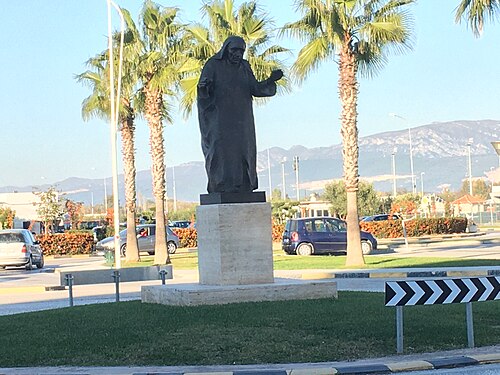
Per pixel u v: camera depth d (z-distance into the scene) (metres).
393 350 10.84
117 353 10.77
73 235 46.94
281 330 11.75
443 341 11.34
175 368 10.05
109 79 33.66
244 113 14.98
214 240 14.75
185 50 32.50
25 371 10.02
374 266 26.02
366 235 35.81
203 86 14.75
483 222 84.38
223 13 31.19
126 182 35.56
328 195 72.50
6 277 30.34
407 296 10.77
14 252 33.84
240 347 10.93
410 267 25.03
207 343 11.13
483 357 10.41
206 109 14.96
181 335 11.56
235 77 14.97
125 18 33.38
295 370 9.69
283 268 26.66
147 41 33.31
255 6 31.08
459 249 36.97
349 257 26.75
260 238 14.75
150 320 12.70
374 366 9.88
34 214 93.44
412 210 59.19
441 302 10.90
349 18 26.00
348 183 26.72
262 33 31.11
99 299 20.28
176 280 25.09
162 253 32.72
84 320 13.24
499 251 34.19
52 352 10.95
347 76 26.42
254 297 14.33
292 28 26.61
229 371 9.74
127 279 16.53
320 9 25.66
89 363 10.41
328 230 35.91
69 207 65.69
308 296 14.71
